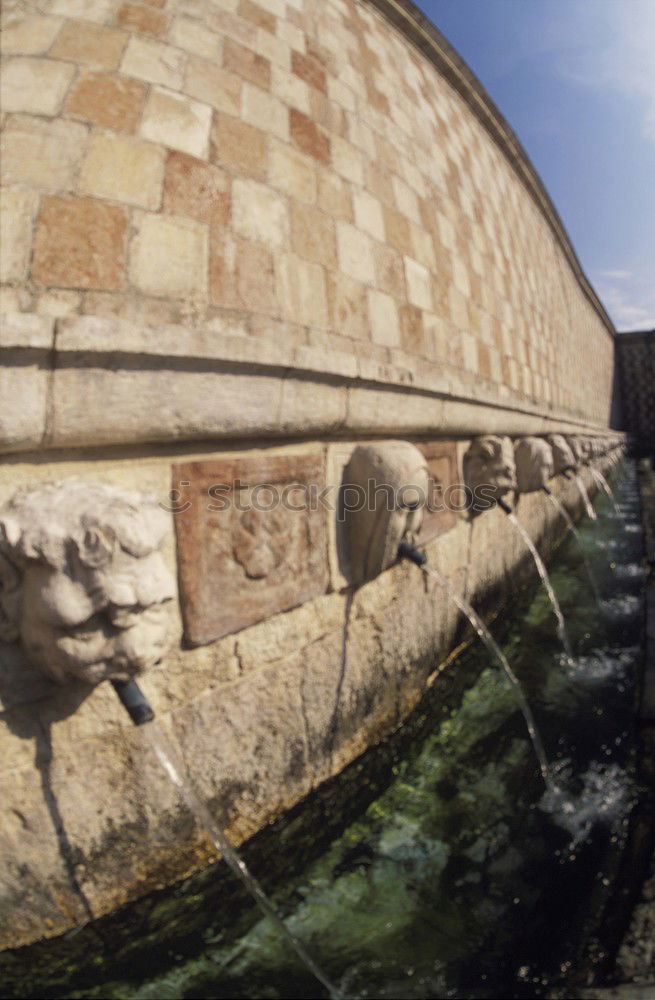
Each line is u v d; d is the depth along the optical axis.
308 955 1.79
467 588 3.97
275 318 2.25
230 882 1.97
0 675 1.49
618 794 2.42
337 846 2.24
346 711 2.64
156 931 1.78
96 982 1.64
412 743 2.97
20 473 1.48
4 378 1.35
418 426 3.02
